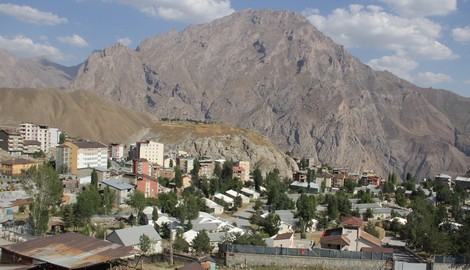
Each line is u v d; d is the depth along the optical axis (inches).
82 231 4357.8
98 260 2266.2
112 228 5093.5
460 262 3344.0
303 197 7268.7
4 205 5497.1
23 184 4126.5
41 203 4072.3
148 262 3031.5
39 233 3927.2
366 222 6628.9
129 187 7037.4
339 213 6948.8
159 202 6678.2
